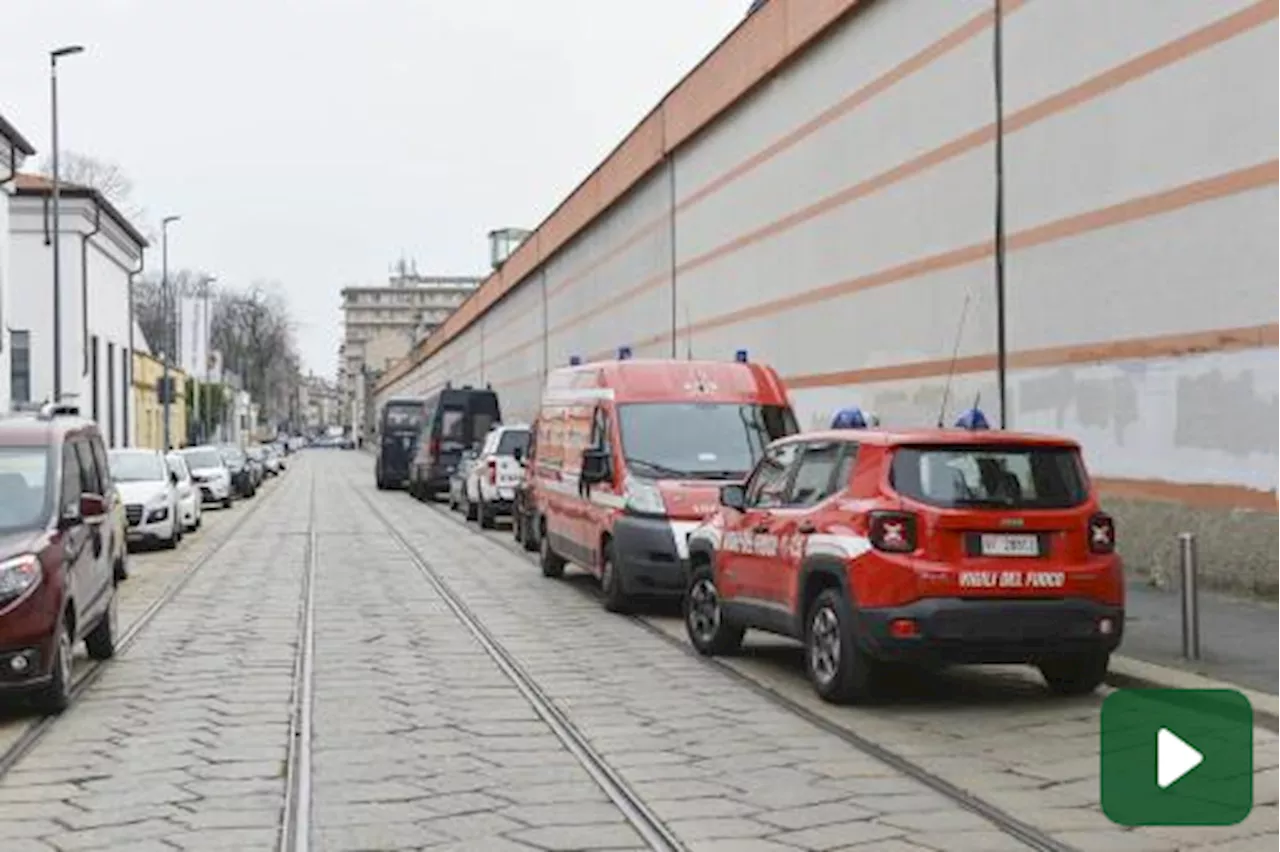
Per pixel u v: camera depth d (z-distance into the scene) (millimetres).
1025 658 9234
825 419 24391
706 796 7301
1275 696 8992
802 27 24719
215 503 40094
